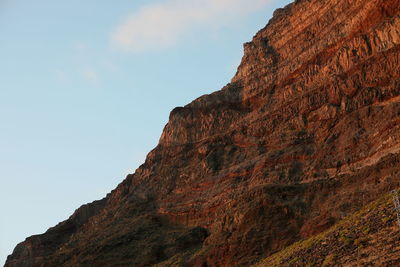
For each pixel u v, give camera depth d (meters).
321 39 83.19
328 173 63.56
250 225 61.91
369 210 46.62
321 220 55.66
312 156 68.06
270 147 75.94
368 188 55.75
